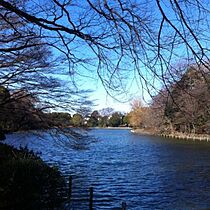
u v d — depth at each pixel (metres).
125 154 51.28
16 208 12.16
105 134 115.31
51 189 13.46
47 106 15.98
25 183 12.37
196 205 19.97
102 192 23.05
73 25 5.53
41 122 15.93
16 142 29.36
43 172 13.04
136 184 26.47
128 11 4.94
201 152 51.94
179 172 32.50
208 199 21.41
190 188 24.86
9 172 12.30
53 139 16.78
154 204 20.25
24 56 12.85
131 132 126.19
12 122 15.95
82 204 19.36
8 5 5.39
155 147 62.84
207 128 71.06
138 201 20.95
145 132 111.31
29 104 15.73
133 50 4.90
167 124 81.38
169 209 19.08
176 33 4.54
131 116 118.94
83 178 28.77
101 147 64.75
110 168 35.66
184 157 45.66
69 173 31.70
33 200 12.49
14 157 15.17
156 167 36.28
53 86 15.67
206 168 34.97
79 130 17.06
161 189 24.53
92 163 40.06
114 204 19.98
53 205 13.55
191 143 69.81
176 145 66.00
